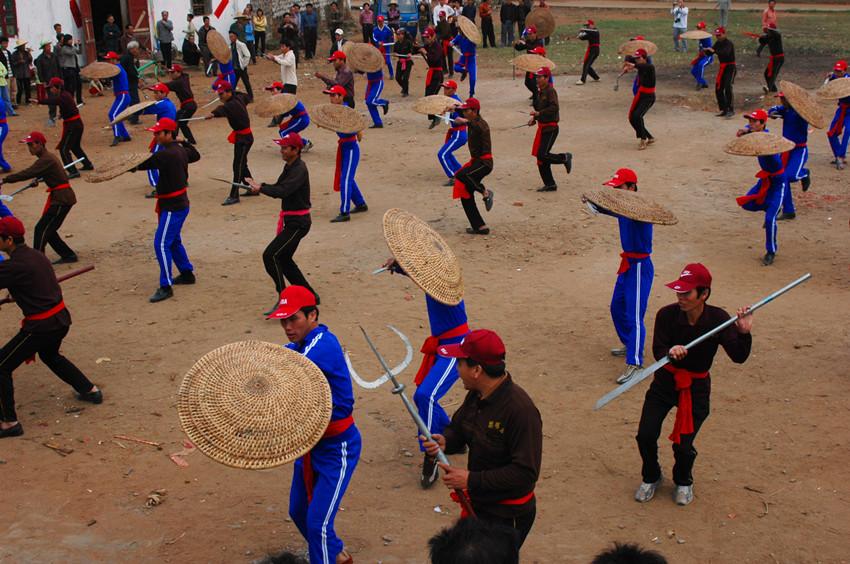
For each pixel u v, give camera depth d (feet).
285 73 79.46
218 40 79.25
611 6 154.10
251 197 53.47
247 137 51.21
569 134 67.21
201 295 38.14
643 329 29.55
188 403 16.98
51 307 26.68
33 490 23.85
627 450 25.63
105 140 69.97
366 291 38.22
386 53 95.25
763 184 39.34
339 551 19.43
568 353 32.07
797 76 85.56
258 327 34.58
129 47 78.02
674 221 28.14
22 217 50.62
